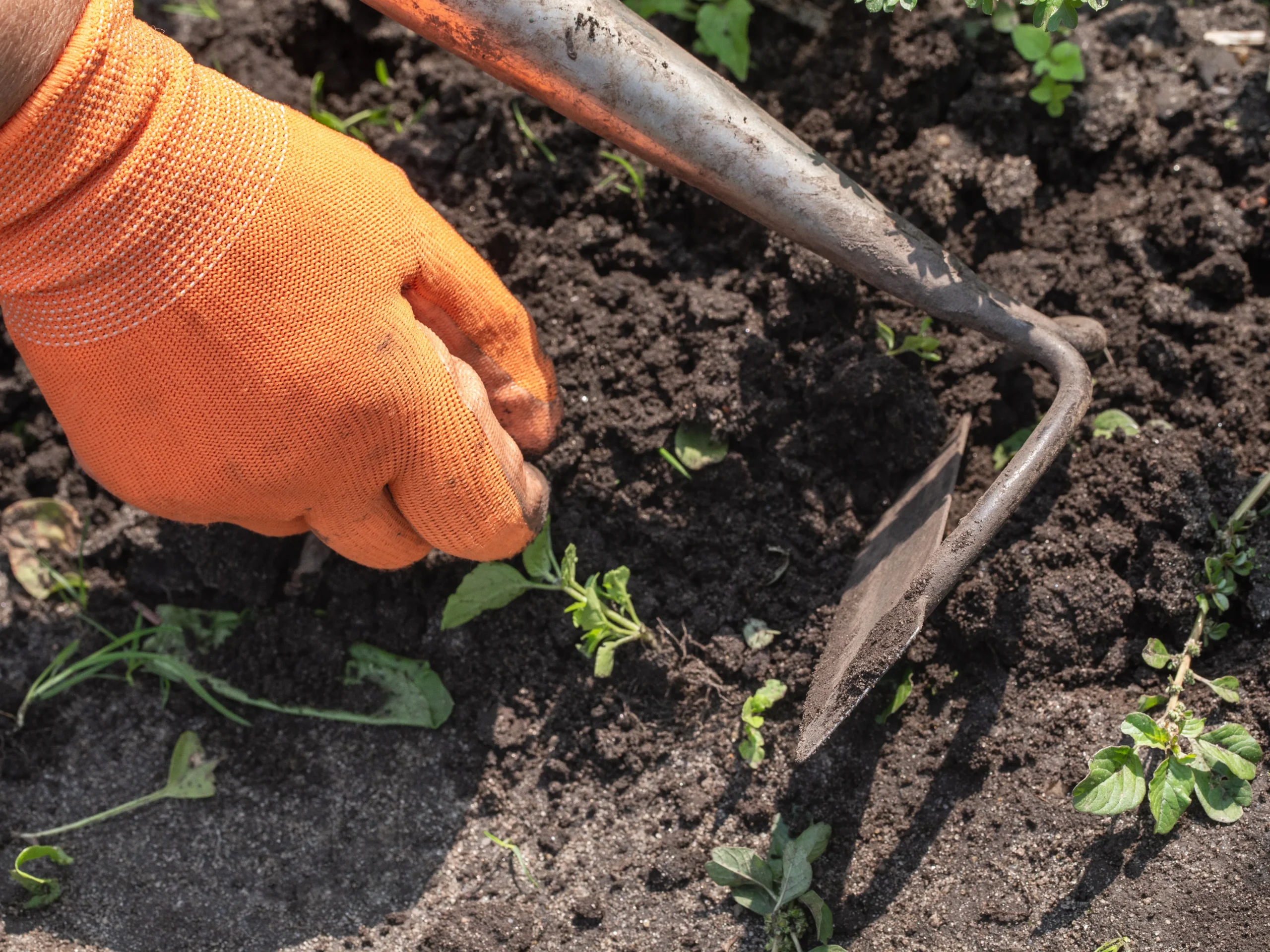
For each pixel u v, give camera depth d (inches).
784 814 21.3
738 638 22.0
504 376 20.1
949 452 21.5
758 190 19.3
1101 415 22.1
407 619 22.3
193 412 18.0
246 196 17.6
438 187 23.4
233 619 22.6
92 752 22.3
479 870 21.5
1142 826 20.3
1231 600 21.3
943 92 23.4
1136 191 23.1
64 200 17.1
